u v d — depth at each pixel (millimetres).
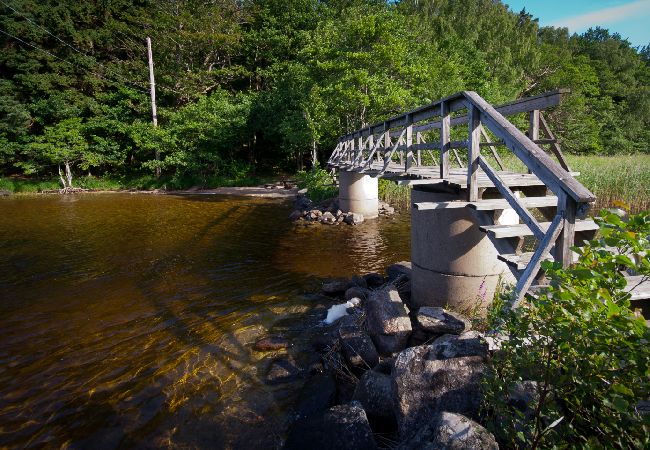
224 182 23844
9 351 4805
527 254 3307
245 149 29156
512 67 35219
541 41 56500
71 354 4715
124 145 25406
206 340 4996
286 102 23891
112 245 10016
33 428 3482
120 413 3656
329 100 18203
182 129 23156
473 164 3988
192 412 3650
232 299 6355
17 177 25188
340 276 7418
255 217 13805
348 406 3098
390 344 4223
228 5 29453
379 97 16359
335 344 4543
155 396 3893
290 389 3971
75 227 12273
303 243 10008
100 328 5387
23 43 25781
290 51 27594
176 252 9281
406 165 5773
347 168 10422
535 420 2090
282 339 4914
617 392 1770
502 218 4746
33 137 23641
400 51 17109
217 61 29859
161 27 25703
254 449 3170
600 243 1776
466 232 4598
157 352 4727
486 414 2637
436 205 3797
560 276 1812
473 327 4105
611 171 13930
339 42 18719
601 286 1758
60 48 26297
